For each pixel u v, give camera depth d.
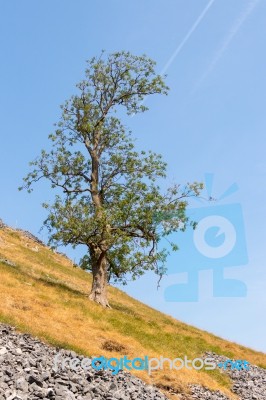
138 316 40.50
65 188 42.91
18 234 62.59
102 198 42.72
